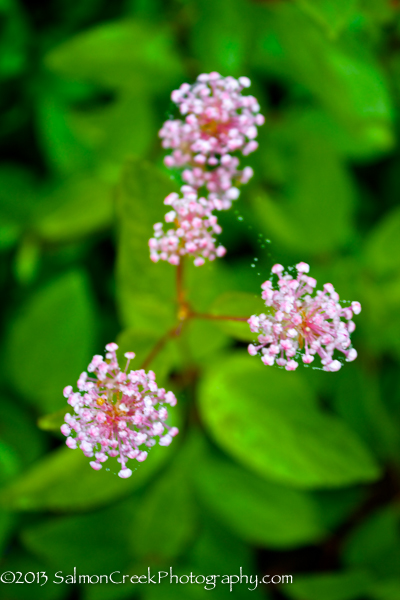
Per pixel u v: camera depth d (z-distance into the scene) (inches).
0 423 18.3
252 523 18.0
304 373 18.7
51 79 19.2
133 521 18.1
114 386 14.6
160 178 16.0
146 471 17.1
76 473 16.7
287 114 19.2
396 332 18.8
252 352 14.6
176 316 16.6
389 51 18.9
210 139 15.2
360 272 19.0
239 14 17.9
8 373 18.4
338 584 17.6
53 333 18.3
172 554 18.0
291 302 14.5
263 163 19.2
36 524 18.3
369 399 18.6
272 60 18.7
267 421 17.2
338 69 17.9
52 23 19.3
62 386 18.5
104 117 19.0
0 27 19.0
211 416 17.2
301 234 19.1
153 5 18.9
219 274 18.4
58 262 19.4
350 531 18.5
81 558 17.9
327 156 19.0
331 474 17.1
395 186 20.2
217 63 18.2
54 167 19.1
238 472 18.0
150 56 18.4
